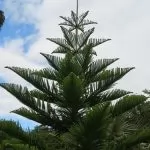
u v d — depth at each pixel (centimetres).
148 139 1221
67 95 1248
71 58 1318
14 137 1222
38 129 1298
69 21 1598
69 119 1292
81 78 1309
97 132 1188
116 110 1264
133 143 1220
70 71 1309
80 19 1602
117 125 1257
